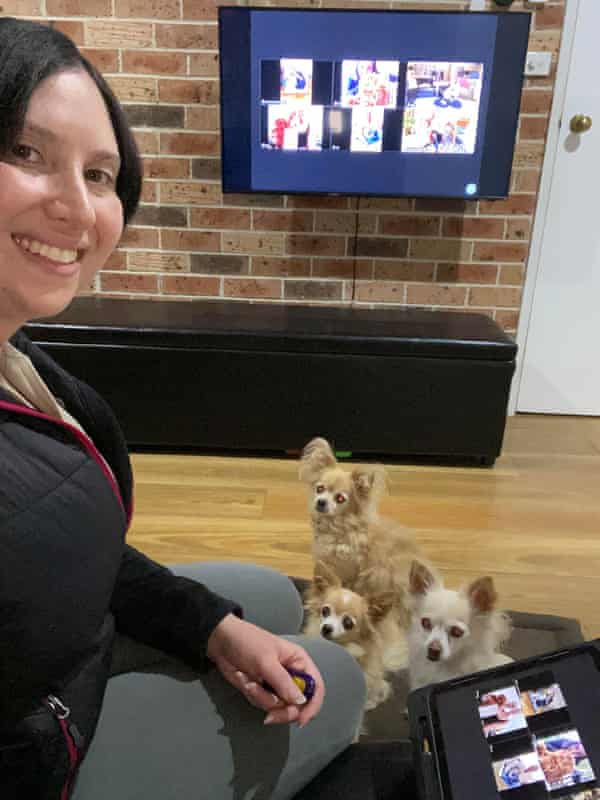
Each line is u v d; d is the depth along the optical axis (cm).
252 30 213
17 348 72
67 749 59
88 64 55
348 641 120
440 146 224
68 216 51
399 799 79
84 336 213
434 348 211
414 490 208
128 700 74
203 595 82
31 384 65
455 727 73
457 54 212
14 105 47
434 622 112
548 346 264
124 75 235
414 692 79
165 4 226
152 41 231
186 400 221
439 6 224
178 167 246
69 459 57
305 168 231
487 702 74
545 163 239
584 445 245
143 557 88
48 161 50
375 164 228
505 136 221
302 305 259
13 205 49
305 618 138
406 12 208
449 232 250
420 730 75
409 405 218
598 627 148
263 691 74
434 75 215
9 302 54
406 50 213
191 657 79
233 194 247
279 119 224
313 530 152
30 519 52
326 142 226
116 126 60
